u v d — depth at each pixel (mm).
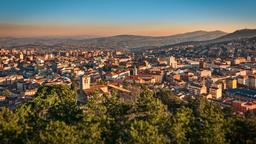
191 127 111125
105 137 108562
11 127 106625
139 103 139250
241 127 107938
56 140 93688
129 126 109250
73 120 130875
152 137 96250
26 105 151375
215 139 99000
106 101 148000
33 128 115938
